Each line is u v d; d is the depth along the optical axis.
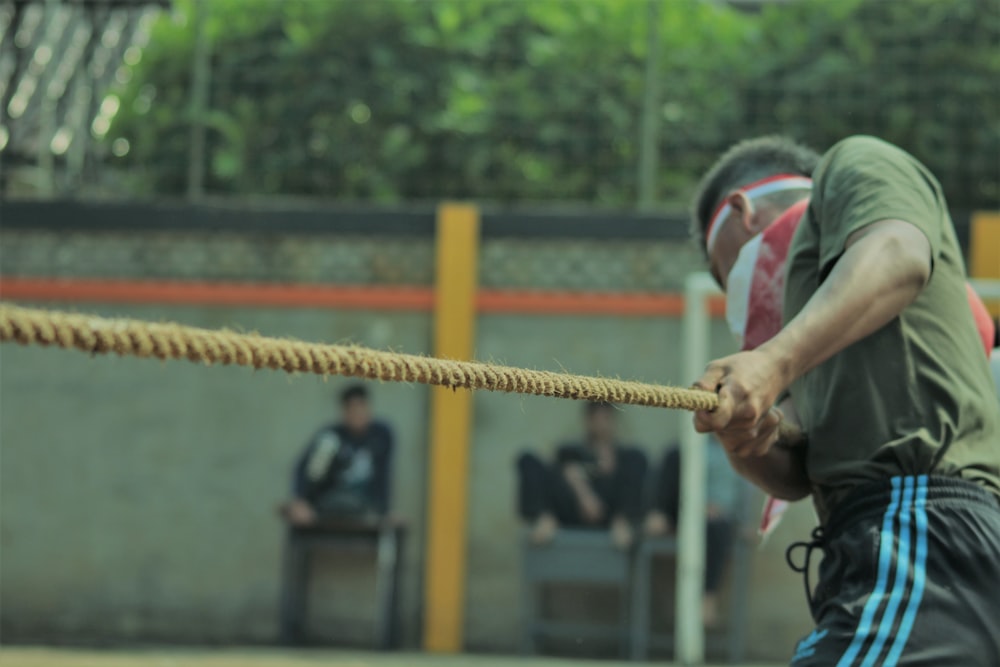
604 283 33.47
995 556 7.02
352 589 33.09
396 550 32.91
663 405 6.18
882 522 7.17
